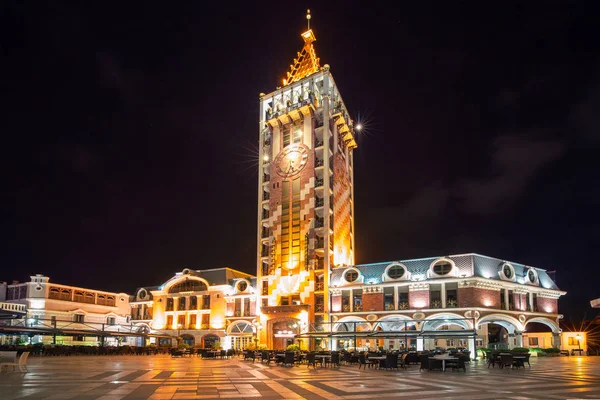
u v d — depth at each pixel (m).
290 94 87.25
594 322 74.56
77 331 64.44
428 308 64.06
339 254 80.44
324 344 69.88
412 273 67.06
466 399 18.31
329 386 22.81
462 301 62.25
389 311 66.56
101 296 93.56
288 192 81.69
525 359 38.56
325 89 83.12
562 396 19.22
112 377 27.00
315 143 82.31
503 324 66.56
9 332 58.28
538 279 71.00
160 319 89.88
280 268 78.69
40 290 83.38
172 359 51.97
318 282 74.81
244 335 80.62
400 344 65.50
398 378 27.38
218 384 23.47
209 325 84.69
